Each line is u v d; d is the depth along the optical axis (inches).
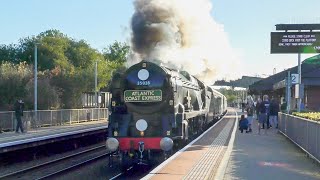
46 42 2429.9
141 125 634.8
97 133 1083.9
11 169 683.4
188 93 754.8
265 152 639.8
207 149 648.4
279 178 443.5
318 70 1336.1
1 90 1267.2
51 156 845.2
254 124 1310.3
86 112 1651.1
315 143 536.1
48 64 2267.5
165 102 639.8
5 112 1069.8
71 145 952.9
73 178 609.9
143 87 643.5
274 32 1007.6
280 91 1600.6
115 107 650.8
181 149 644.7
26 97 1354.6
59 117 1395.2
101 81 2042.3
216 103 1435.8
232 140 783.7
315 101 1375.5
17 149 713.0
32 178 610.9
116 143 617.9
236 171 482.0
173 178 429.1
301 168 503.5
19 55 2458.2
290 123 788.6
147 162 626.5
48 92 1487.5
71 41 2551.7
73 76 1758.1
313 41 997.2
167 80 644.7
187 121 714.2
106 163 751.1
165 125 634.2
